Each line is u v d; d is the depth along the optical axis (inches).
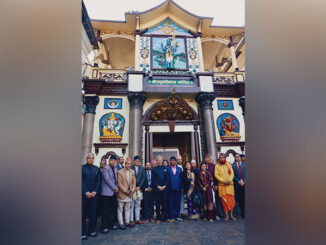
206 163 215.9
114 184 175.2
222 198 196.9
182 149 509.4
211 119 366.6
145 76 376.8
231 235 147.0
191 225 177.5
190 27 460.8
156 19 452.8
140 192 194.2
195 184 201.3
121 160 209.5
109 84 374.9
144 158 351.3
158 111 373.7
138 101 357.4
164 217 209.6
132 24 447.2
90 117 347.9
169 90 366.6
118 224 190.7
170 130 371.6
